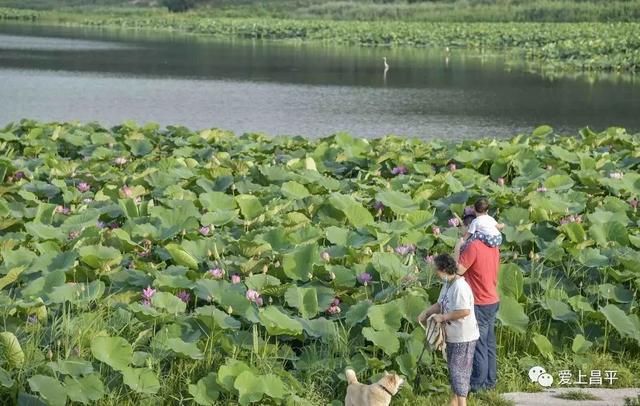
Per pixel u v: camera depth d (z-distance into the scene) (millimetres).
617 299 9375
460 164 15805
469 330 7289
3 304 8352
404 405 7684
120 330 8320
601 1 79875
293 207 12031
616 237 10719
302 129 26750
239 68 45312
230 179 13344
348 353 8266
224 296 8766
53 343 7973
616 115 30078
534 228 11422
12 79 38250
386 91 36188
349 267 9984
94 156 15438
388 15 89688
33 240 10461
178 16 100062
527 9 79438
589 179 13727
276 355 8148
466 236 7836
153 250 10531
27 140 16688
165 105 31422
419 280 9594
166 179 13312
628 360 8766
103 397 7473
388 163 15414
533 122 28469
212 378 7543
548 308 9008
